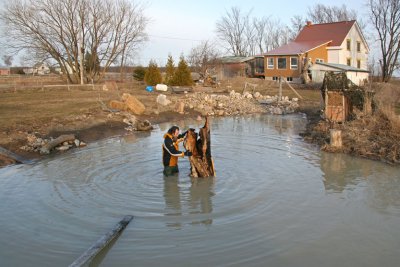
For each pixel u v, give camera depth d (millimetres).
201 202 8234
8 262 6016
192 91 33438
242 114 24703
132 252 6191
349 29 45938
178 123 20844
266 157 12062
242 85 39344
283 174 10219
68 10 40312
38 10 39469
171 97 28312
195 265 5797
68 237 6777
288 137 15750
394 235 6715
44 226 7234
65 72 42875
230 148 13383
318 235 6715
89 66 43750
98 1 41969
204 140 9773
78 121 17688
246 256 6039
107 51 44094
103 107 21344
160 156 12258
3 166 11602
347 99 16812
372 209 7844
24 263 5980
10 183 9836
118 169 10781
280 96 28344
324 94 17672
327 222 7227
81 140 15234
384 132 13570
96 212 7801
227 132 17109
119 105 21469
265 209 7840
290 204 8102
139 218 7477
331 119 16969
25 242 6637
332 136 12977
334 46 44906
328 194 8711
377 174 10258
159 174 10250
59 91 31719
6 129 15094
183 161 11602
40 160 12281
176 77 35500
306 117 22859
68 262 5988
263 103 27828
